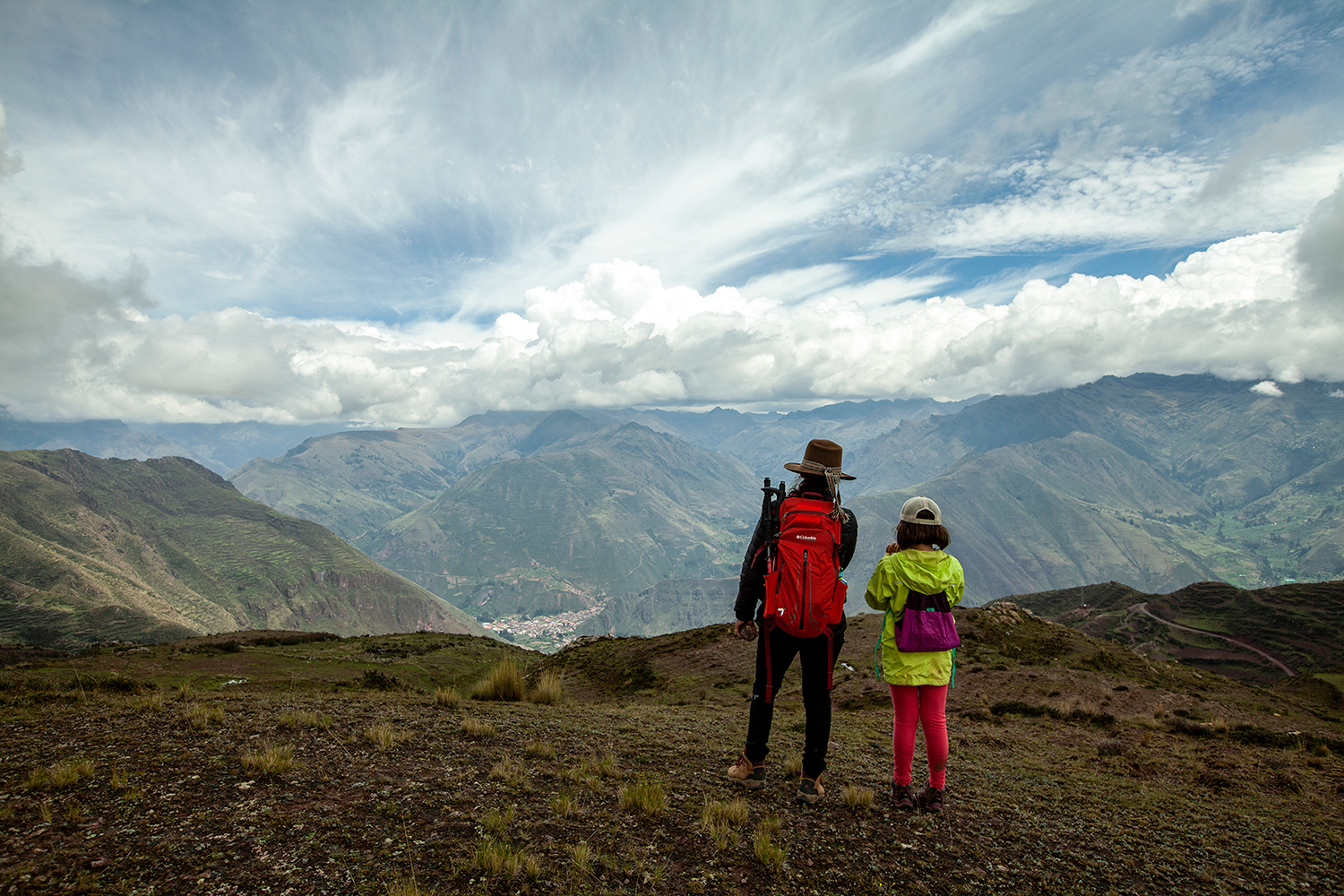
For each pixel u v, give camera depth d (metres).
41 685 10.74
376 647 39.34
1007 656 27.05
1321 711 24.22
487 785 5.73
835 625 5.64
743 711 16.11
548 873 4.17
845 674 24.95
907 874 4.71
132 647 30.31
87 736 6.45
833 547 5.66
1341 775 11.29
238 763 5.80
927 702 6.14
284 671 26.53
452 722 8.56
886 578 6.07
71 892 3.47
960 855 5.16
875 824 5.58
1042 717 18.20
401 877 3.94
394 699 11.95
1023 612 33.09
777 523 5.86
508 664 15.14
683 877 4.32
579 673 34.91
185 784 5.18
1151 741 14.26
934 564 6.00
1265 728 16.28
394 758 6.41
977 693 21.58
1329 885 5.39
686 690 26.84
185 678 22.31
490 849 4.33
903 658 6.04
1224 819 7.47
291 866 3.99
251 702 9.76
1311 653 137.75
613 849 4.64
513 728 8.55
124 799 4.77
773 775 6.88
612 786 6.06
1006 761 10.65
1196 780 10.28
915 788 7.05
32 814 4.40
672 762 7.29
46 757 5.62
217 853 4.08
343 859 4.13
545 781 6.03
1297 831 7.19
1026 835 5.82
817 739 5.84
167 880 3.71
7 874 3.57
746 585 5.98
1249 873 5.54
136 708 8.20
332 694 13.28
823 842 5.10
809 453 5.96
